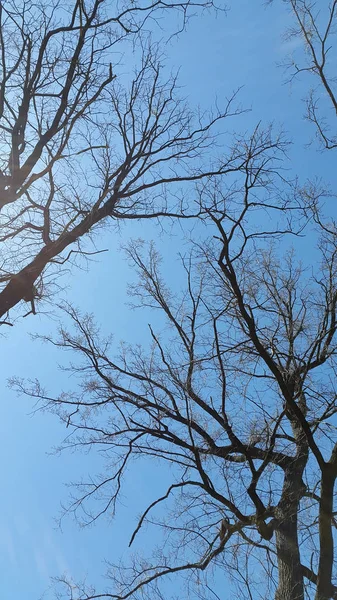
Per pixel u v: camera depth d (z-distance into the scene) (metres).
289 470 11.26
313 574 10.41
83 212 8.09
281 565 10.46
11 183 7.20
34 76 7.49
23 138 7.44
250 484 10.45
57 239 7.70
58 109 7.63
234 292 9.73
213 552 10.84
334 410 10.80
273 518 10.77
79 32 7.67
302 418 9.94
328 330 11.30
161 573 11.28
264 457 11.05
